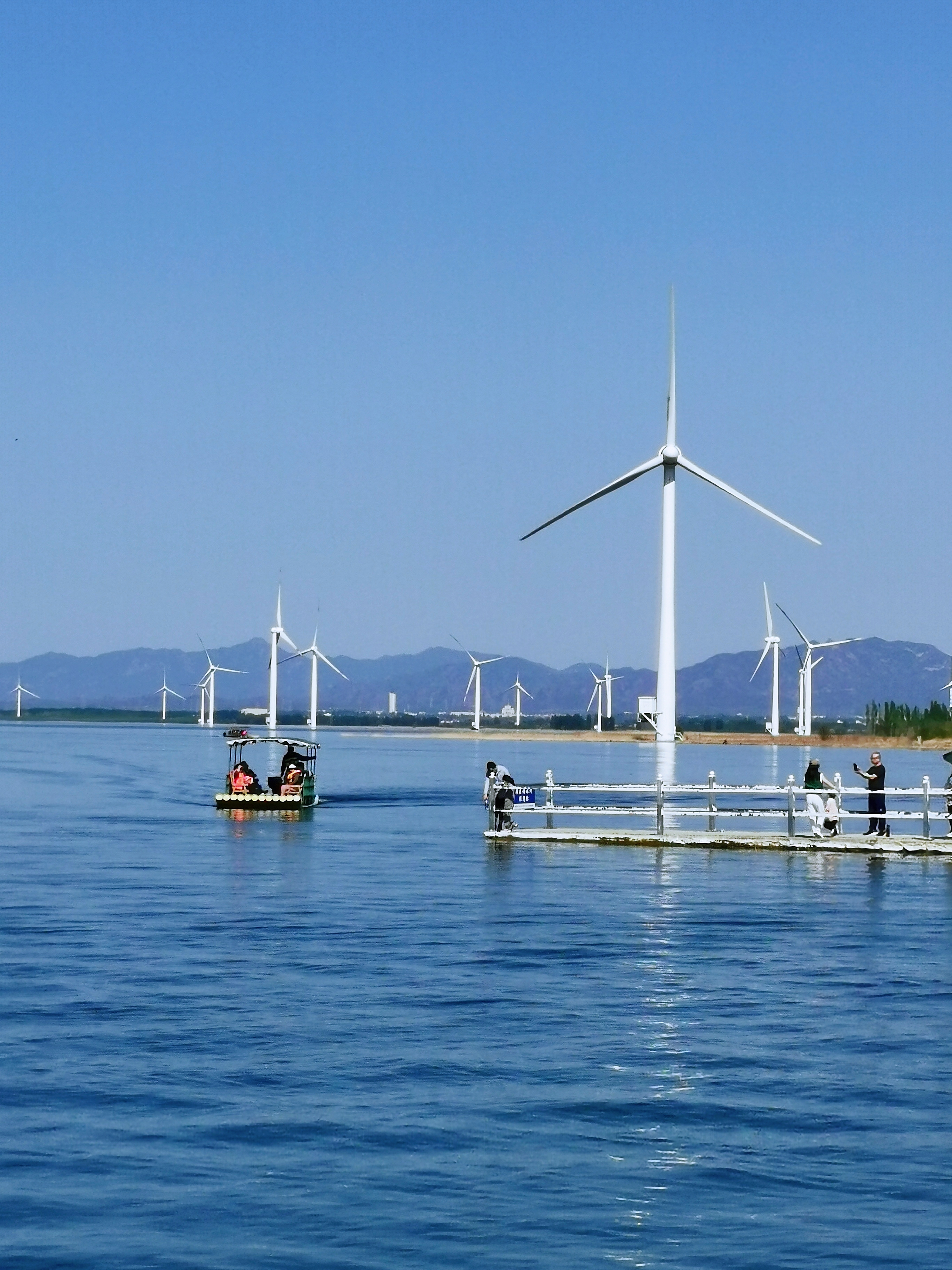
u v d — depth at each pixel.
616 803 104.50
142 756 199.50
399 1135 23.42
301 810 90.75
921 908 47.00
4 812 90.44
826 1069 27.25
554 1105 24.98
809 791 66.19
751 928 42.84
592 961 37.34
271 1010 31.44
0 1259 18.66
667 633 151.38
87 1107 24.62
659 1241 19.36
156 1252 18.92
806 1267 18.59
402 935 41.16
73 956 37.56
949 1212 20.41
